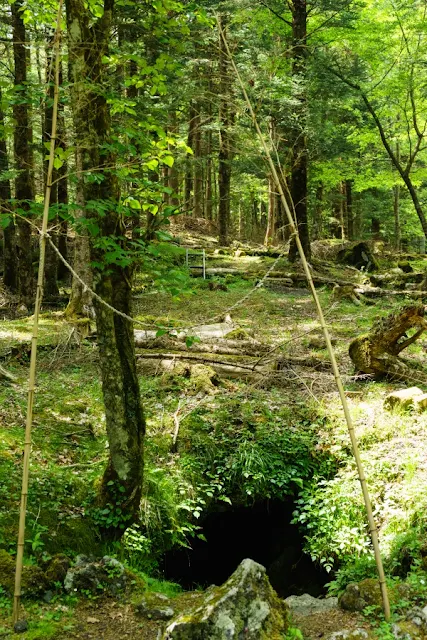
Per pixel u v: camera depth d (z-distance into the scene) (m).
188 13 4.95
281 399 7.93
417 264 19.72
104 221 4.44
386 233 30.81
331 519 5.96
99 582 3.95
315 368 8.99
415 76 14.40
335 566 5.76
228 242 21.62
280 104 11.66
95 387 8.18
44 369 8.73
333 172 19.30
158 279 4.25
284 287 15.68
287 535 6.77
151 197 4.61
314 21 15.84
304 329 10.93
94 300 4.60
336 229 26.86
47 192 3.63
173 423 7.13
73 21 4.24
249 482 6.50
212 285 15.24
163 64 4.79
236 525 6.99
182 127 21.27
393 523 5.40
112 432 4.79
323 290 15.23
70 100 4.38
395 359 8.38
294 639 3.19
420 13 14.23
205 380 8.23
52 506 4.96
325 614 3.77
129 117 5.01
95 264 4.34
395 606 3.66
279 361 8.85
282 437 7.02
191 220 26.05
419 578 4.16
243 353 9.30
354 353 8.57
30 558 4.23
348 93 14.14
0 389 7.51
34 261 16.03
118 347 4.67
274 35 16.27
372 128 16.11
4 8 12.38
